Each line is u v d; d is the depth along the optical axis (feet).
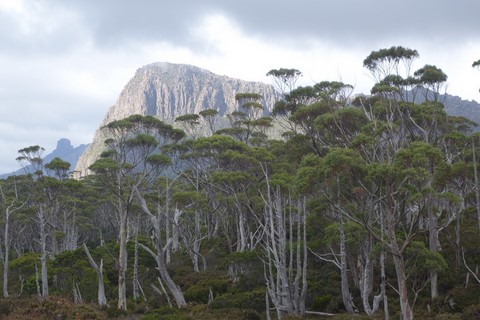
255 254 116.16
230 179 118.21
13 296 132.98
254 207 130.31
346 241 91.76
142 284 133.49
